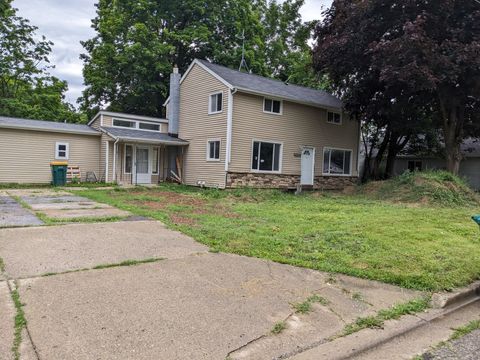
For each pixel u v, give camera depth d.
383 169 25.22
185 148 18.36
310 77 29.16
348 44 15.41
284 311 3.57
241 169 15.84
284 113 17.28
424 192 12.84
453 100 15.02
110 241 5.86
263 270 4.73
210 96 16.62
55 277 4.14
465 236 7.06
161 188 16.20
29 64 28.41
